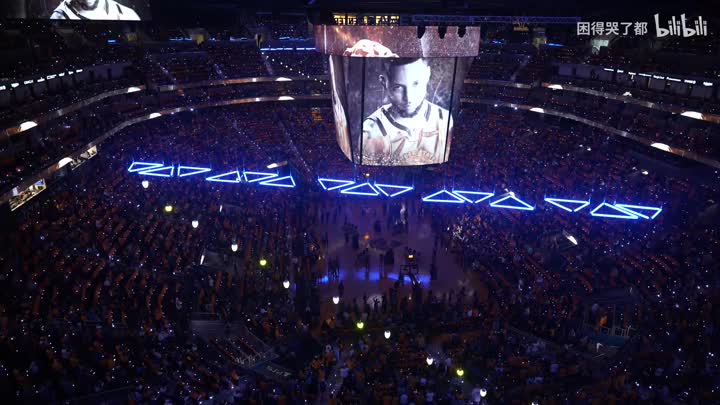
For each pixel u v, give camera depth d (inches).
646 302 1064.8
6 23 1702.8
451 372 929.5
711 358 820.0
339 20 1961.1
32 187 1349.7
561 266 1272.1
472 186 1766.7
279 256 1349.7
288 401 840.3
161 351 899.4
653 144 1664.6
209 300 1109.1
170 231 1312.7
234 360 951.6
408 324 1088.8
